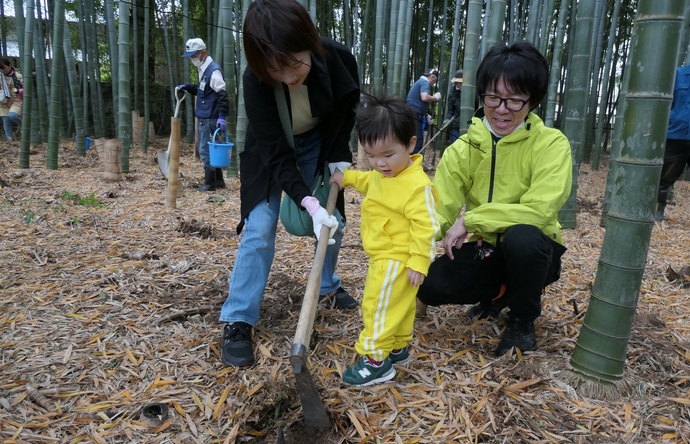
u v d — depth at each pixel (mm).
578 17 4824
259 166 2453
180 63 14359
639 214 1958
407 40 7672
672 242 4758
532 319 2457
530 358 2381
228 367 2309
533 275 2240
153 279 3271
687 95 5113
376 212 2131
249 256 2402
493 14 3545
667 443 1856
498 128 2334
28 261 3498
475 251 2484
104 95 13219
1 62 9992
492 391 2123
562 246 2457
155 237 4215
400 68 7621
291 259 3742
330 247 2828
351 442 1854
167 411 1986
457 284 2480
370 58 11555
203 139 6238
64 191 5840
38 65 9789
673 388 2193
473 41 3834
